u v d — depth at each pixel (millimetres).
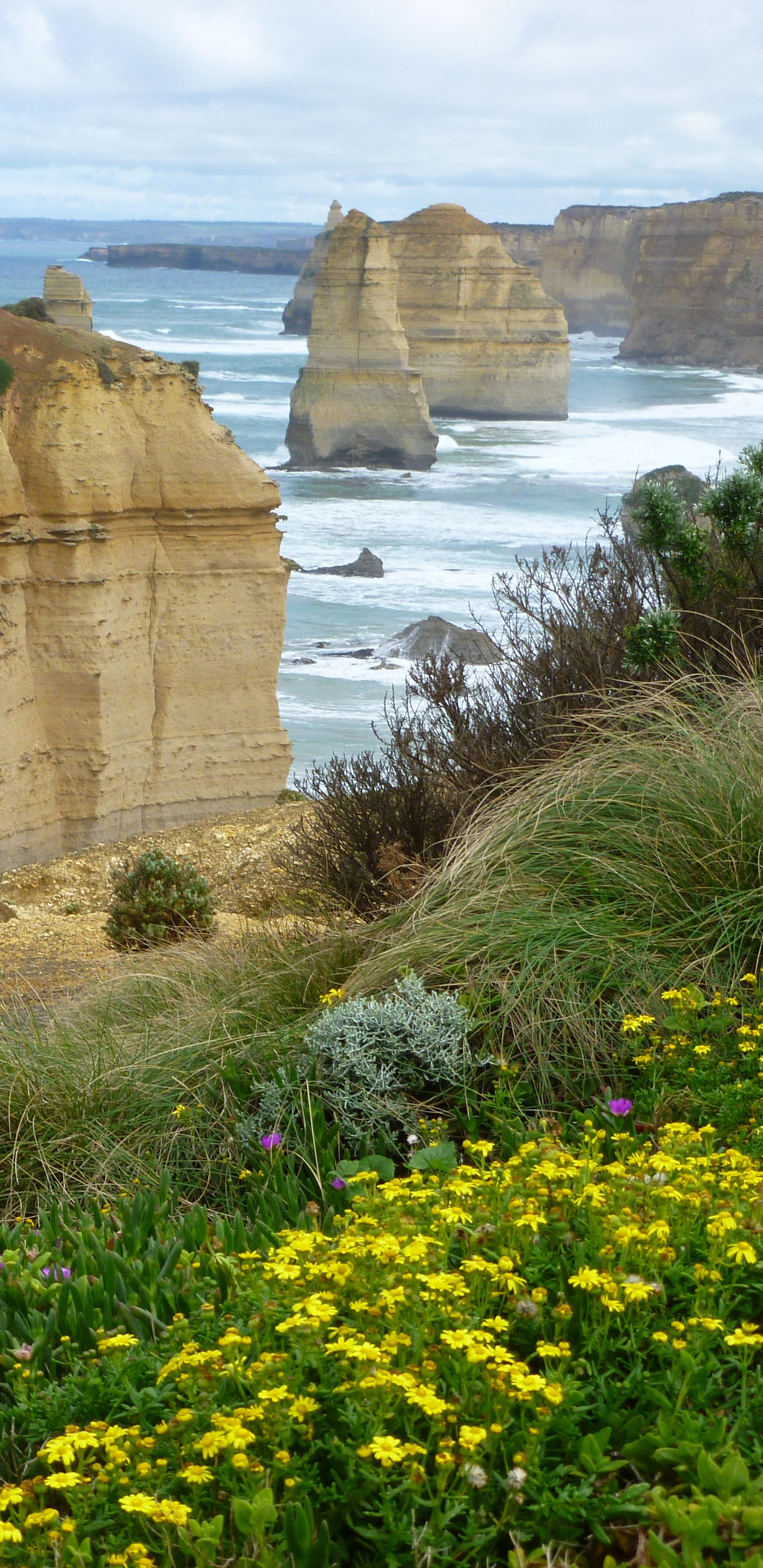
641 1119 5020
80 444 22766
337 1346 2922
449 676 9758
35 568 22922
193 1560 2945
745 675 8320
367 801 9500
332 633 50906
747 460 9656
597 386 184250
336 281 105062
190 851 19453
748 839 6246
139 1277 4168
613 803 6773
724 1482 2854
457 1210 3539
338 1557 2914
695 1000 5371
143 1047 6383
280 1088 5551
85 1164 5617
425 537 76438
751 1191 3723
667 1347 3287
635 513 9320
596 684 8789
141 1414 3219
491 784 8836
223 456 24469
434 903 6746
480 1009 5723
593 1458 2971
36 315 24719
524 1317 3438
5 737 22781
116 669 23875
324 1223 4574
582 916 6082
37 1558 2828
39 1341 3787
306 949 7125
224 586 25031
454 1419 2938
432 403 141875
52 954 12703
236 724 25812
